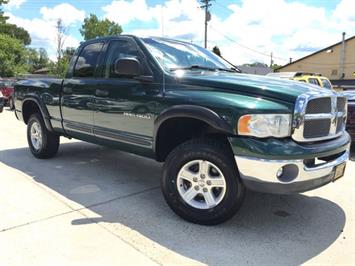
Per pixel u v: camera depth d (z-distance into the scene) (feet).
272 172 10.69
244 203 14.42
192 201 12.42
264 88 11.39
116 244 11.03
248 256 10.49
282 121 10.85
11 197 14.70
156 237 11.50
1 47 135.85
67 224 12.30
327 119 11.91
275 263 10.16
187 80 12.75
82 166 19.63
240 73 15.06
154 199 14.78
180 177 12.54
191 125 13.34
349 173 18.98
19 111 21.76
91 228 12.04
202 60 15.79
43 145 20.43
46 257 10.23
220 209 11.82
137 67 13.66
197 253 10.60
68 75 18.11
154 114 13.34
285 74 49.44
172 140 13.83
